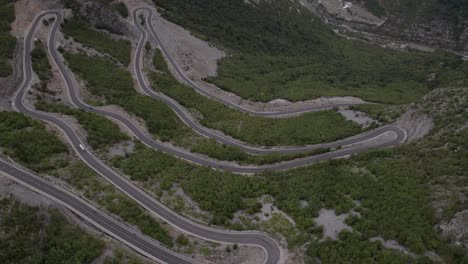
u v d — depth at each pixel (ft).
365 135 429.79
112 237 276.21
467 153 318.45
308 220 287.07
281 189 327.06
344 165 354.95
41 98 403.13
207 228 293.43
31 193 286.25
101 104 430.61
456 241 245.86
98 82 468.34
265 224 294.46
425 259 237.66
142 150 367.86
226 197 315.99
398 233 258.57
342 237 265.95
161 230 286.87
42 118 373.81
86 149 347.77
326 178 333.42
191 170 353.51
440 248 243.40
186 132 435.94
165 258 269.44
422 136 391.04
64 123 370.12
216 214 302.66
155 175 337.72
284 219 297.33
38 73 431.43
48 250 254.47
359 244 255.70
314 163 367.66
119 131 390.42
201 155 387.96
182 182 331.98
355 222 275.80
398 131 424.87
